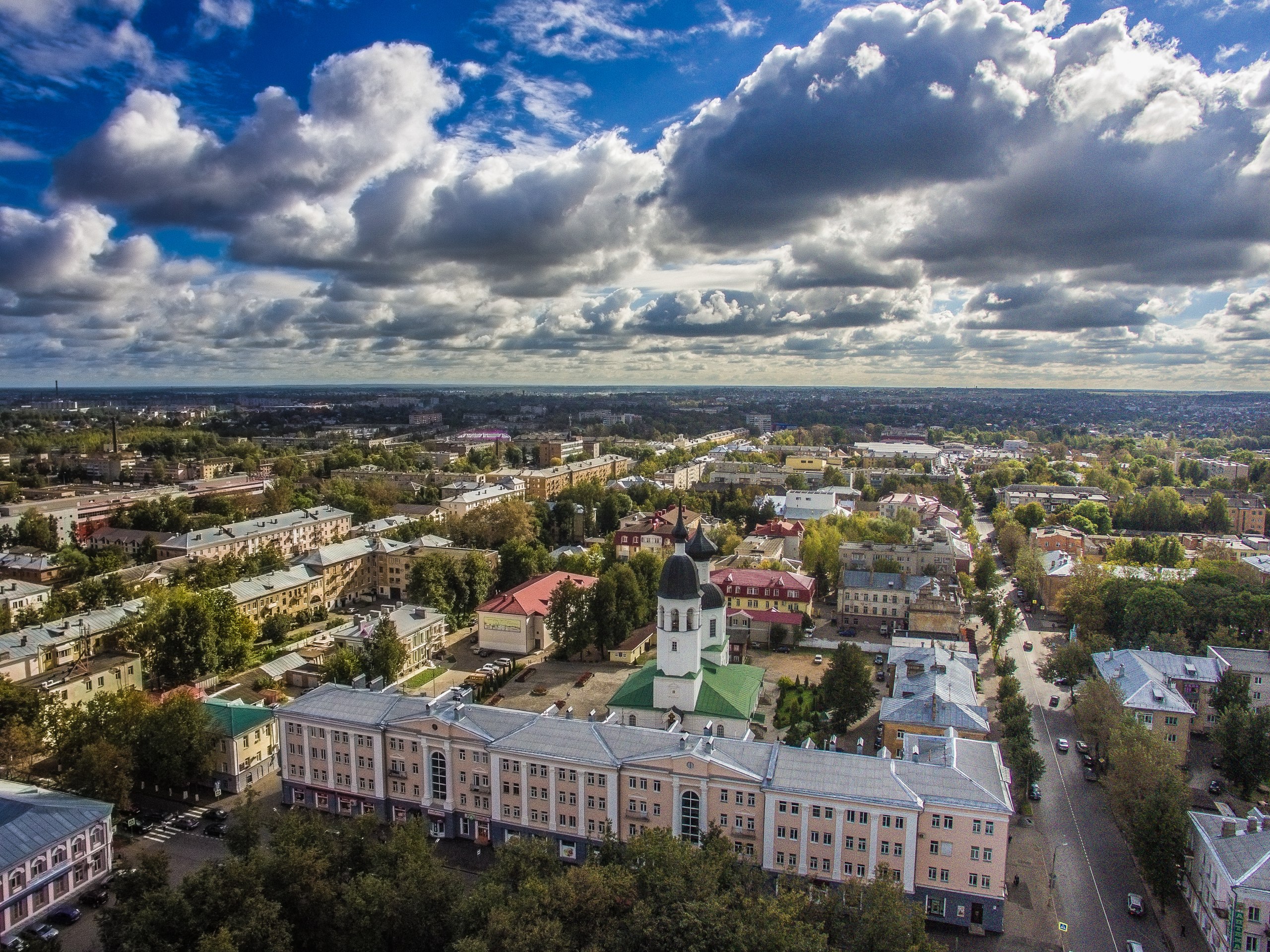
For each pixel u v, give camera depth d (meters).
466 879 118.25
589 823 121.25
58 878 111.81
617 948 87.00
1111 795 129.25
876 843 108.81
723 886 101.06
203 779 144.00
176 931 92.06
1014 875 119.75
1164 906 111.44
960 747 119.31
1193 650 198.38
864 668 157.88
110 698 145.88
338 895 97.69
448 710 130.38
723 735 137.75
